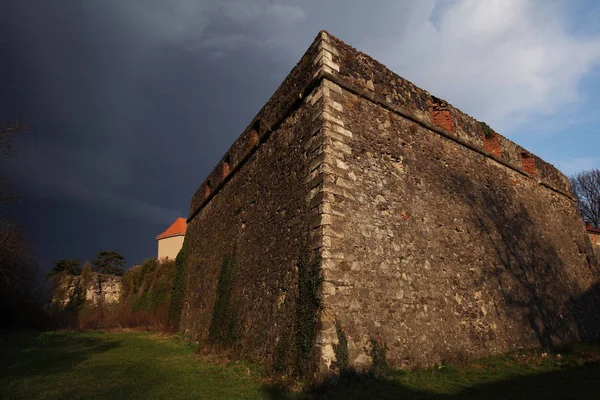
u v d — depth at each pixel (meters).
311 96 8.66
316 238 7.23
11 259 17.08
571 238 14.84
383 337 7.18
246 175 12.18
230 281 11.37
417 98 10.38
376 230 7.92
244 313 9.73
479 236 10.45
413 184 9.21
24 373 7.66
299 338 6.96
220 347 10.55
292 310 7.52
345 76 8.70
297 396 5.79
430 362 7.78
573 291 13.27
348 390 5.95
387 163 8.80
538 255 12.45
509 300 10.47
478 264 10.01
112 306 25.38
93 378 7.20
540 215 13.60
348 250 7.29
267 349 8.04
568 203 15.93
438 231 9.30
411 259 8.35
